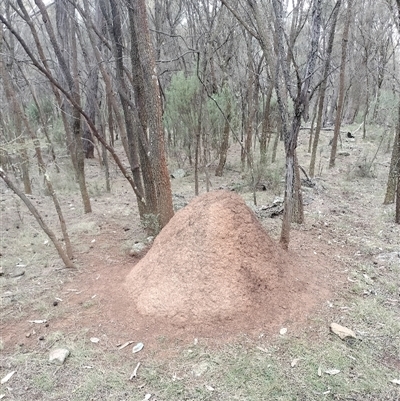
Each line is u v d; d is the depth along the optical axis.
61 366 2.30
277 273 2.88
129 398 2.04
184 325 2.55
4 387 2.16
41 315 2.83
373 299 2.95
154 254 3.04
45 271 3.58
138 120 4.05
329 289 3.04
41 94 11.12
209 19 7.34
